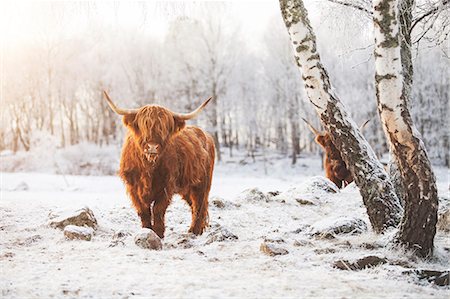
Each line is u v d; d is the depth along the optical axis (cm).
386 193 740
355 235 756
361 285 507
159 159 759
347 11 982
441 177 3312
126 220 941
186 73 4903
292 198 1125
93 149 4341
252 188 1145
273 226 896
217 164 4741
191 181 823
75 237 747
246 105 5162
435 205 617
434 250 637
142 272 546
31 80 4919
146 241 694
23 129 5184
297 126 5134
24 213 923
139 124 741
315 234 770
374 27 626
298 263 603
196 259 625
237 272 555
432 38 972
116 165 3991
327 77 763
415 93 4009
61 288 477
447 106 3994
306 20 757
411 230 628
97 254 640
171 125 763
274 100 5153
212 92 4853
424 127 4188
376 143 4309
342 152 762
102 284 494
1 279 511
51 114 4888
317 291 485
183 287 486
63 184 2505
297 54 759
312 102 764
